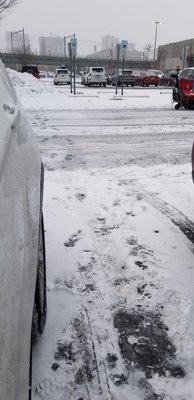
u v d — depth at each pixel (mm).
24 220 1870
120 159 7559
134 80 37188
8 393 1228
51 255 3941
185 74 15602
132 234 4398
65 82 37844
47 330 2896
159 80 40062
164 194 5633
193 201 5375
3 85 2521
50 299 3264
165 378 2518
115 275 3621
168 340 2832
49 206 5148
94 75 34594
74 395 2391
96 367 2598
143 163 7297
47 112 14273
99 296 3324
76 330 2916
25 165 2260
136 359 2670
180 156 7844
